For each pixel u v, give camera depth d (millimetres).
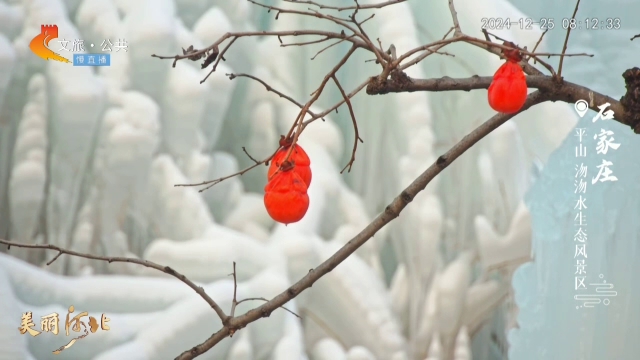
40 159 7090
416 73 8547
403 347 8062
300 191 3361
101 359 6160
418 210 8430
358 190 8969
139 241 7586
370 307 8016
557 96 3650
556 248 7043
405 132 8562
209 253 7254
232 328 3557
